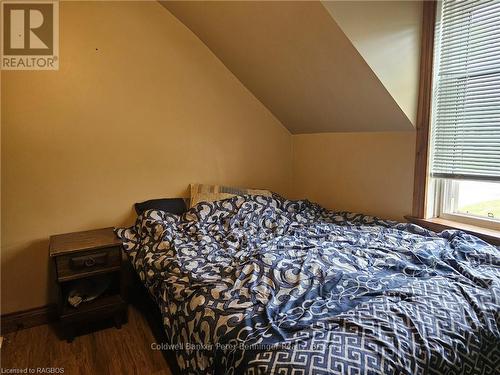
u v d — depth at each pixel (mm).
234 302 1298
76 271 1987
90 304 2084
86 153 2332
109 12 2322
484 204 2037
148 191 2582
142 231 2221
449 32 2023
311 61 2145
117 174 2451
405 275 1507
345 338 1021
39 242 2244
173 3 2395
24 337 2092
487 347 1151
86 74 2283
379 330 1057
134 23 2412
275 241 2006
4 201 2127
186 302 1419
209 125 2785
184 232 2230
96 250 2035
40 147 2189
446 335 1080
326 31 1845
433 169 2174
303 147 3115
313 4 1721
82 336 2070
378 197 2477
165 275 1707
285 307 1256
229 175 2932
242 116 2938
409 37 2047
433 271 1524
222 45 2551
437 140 2139
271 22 2018
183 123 2670
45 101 2178
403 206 2312
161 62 2535
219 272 1613
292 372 910
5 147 2098
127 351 1921
